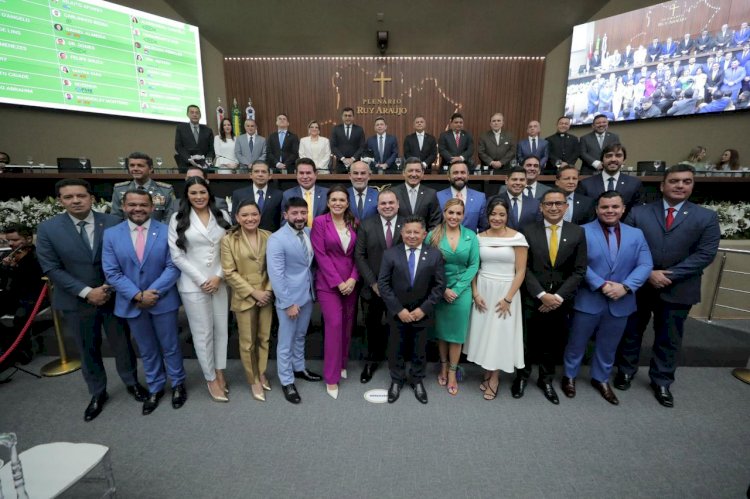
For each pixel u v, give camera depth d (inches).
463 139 176.4
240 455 73.4
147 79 221.6
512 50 261.6
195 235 82.0
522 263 87.6
